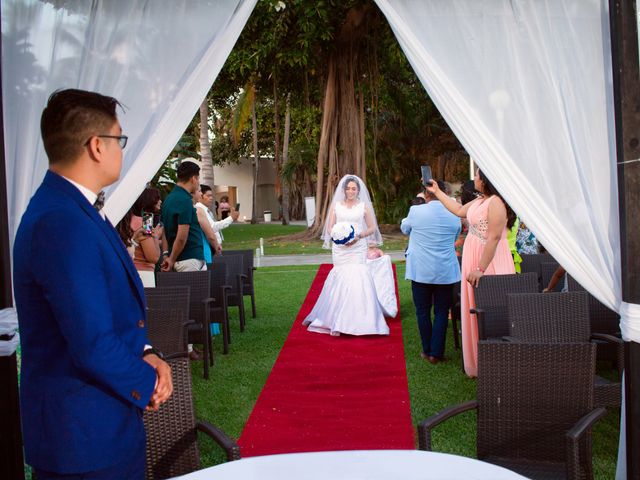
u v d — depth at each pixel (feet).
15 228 10.63
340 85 59.67
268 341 22.36
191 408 8.71
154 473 8.65
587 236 10.80
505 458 9.39
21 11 10.94
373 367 18.63
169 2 11.39
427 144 79.87
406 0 11.24
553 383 9.24
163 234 23.34
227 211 105.29
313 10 52.37
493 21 11.17
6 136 10.78
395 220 75.72
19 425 9.73
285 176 94.94
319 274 39.19
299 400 15.72
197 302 18.21
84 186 6.51
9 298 9.71
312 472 6.45
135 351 6.48
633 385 9.96
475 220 16.51
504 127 11.08
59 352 6.20
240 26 11.41
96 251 6.05
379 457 6.82
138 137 11.35
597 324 15.34
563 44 11.04
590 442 8.47
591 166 10.87
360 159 60.18
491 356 9.46
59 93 6.53
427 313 19.30
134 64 11.35
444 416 8.96
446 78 11.12
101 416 6.24
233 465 6.71
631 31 9.71
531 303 13.79
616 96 9.89
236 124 75.46
